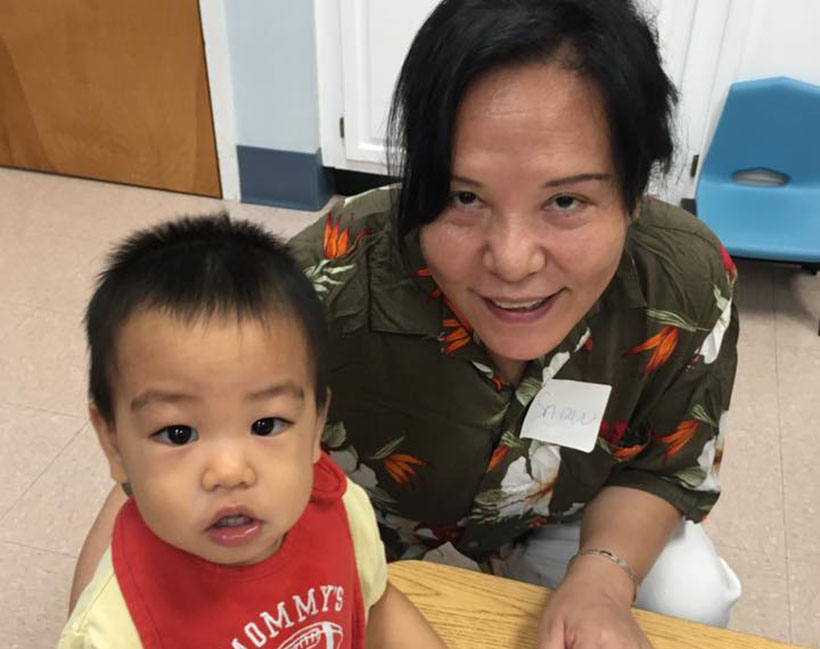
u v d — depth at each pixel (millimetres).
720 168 2332
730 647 812
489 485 975
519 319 736
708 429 972
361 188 2779
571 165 637
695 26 2182
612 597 843
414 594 854
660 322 884
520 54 614
